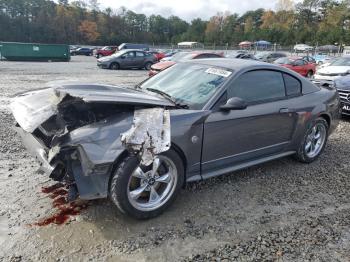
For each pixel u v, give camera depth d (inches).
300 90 183.3
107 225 121.8
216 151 143.5
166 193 129.6
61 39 3528.5
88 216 126.6
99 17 3937.0
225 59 177.0
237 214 133.6
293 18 3932.1
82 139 108.7
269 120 161.6
